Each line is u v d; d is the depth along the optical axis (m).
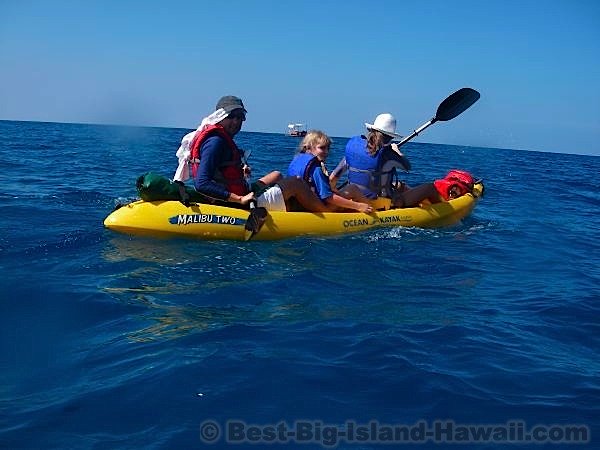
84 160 14.05
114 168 12.35
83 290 3.81
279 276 4.33
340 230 5.89
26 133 30.48
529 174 17.89
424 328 3.42
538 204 10.00
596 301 4.15
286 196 5.80
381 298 3.98
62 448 2.10
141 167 12.91
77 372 2.70
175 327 3.25
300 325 3.35
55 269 4.29
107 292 3.79
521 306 3.99
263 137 45.00
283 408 2.42
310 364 2.82
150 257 4.70
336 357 2.92
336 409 2.44
